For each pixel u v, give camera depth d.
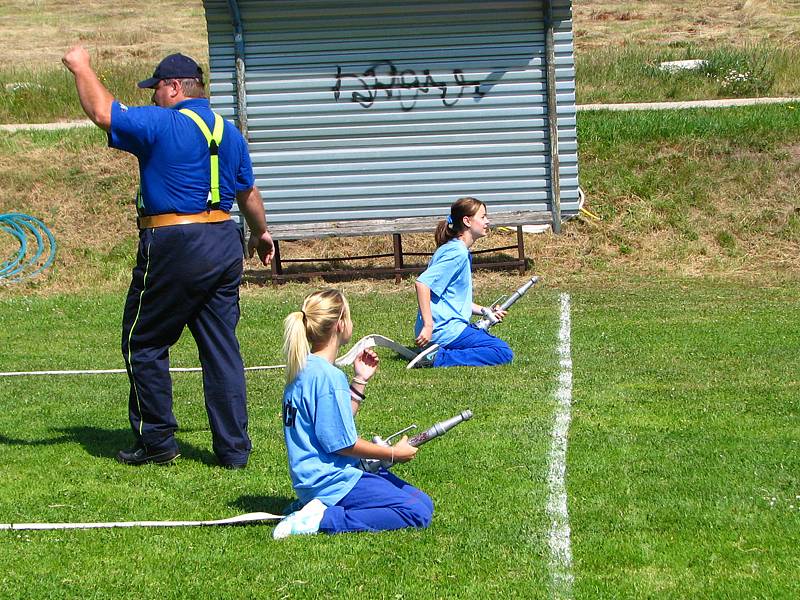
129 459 6.16
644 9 30.16
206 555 4.74
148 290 5.94
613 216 14.20
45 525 5.09
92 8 33.47
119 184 15.41
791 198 14.27
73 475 5.95
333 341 4.99
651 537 4.87
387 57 12.62
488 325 8.78
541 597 4.28
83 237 14.48
